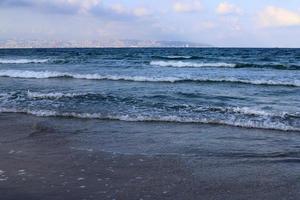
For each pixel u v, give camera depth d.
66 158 6.91
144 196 5.02
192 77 22.55
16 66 34.25
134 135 8.79
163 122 10.16
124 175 5.94
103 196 5.01
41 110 11.67
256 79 22.11
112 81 21.06
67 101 13.18
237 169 6.25
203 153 7.27
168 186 5.43
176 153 7.28
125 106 12.20
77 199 4.90
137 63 38.69
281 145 7.84
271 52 73.75
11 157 6.96
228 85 19.34
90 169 6.25
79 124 10.01
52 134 8.90
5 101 13.37
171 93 15.42
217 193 5.15
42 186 5.39
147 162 6.68
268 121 9.91
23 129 9.43
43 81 21.09
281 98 14.43
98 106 12.23
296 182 5.58
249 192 5.18
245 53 68.44
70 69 30.27
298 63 37.62
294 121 9.85
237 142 8.12
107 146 7.80
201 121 10.09
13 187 5.34
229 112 10.99
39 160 6.77
